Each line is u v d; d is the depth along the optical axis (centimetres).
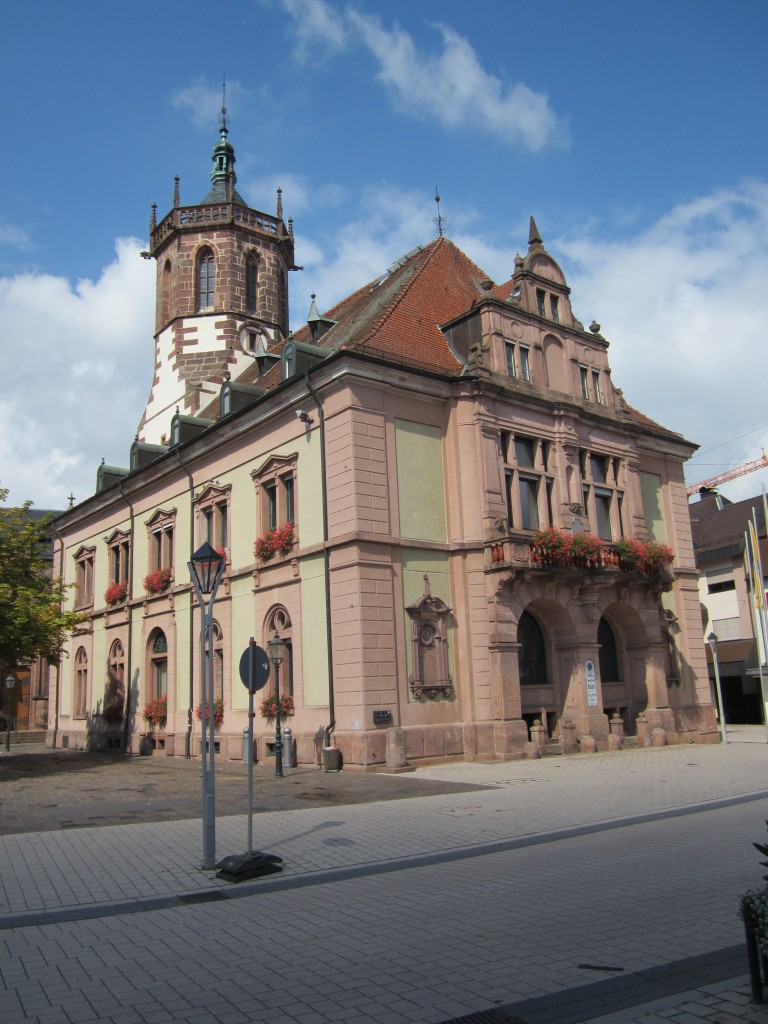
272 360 3356
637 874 966
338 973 669
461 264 3194
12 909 884
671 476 3247
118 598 3544
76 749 3809
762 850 566
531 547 2384
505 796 1622
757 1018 544
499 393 2522
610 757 2317
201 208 3850
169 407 3756
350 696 2178
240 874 994
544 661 2589
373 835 1259
